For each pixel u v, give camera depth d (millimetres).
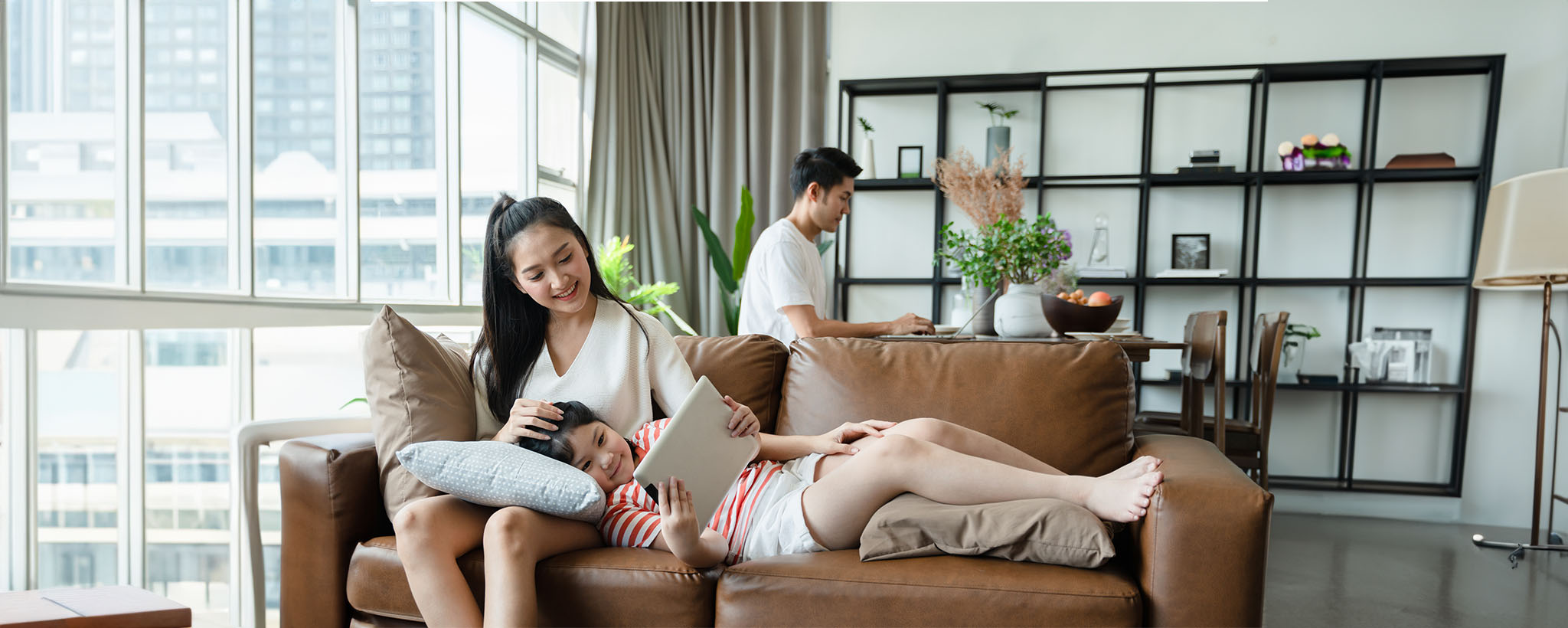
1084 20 4172
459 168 3258
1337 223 4039
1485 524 3785
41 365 2041
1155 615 1342
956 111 4340
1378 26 3908
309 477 1637
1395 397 3979
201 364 2434
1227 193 4141
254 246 2439
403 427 1666
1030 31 4219
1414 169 3715
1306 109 4031
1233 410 4156
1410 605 2619
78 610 1191
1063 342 1934
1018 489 1499
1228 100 4086
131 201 2123
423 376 1690
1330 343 4066
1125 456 1812
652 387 1839
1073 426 1803
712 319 4273
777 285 2633
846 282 4281
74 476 2119
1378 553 3232
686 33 4258
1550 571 3004
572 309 1721
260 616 1826
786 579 1398
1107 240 4113
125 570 2246
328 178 2725
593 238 3842
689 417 1473
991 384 1854
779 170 4242
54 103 1955
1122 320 3059
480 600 1500
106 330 2074
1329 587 2797
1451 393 3807
